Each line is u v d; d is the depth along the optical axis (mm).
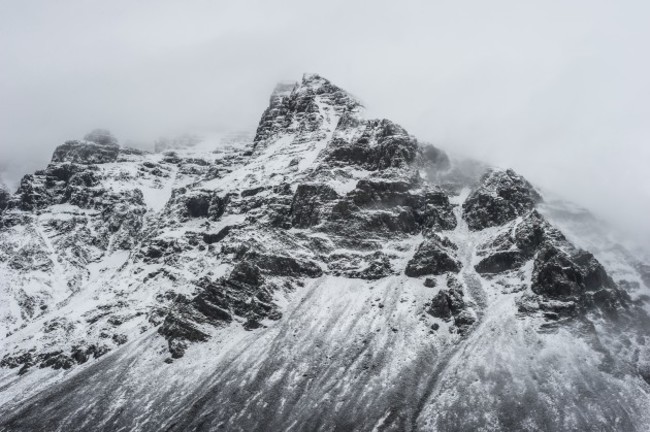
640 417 167750
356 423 174375
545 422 167000
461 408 174000
